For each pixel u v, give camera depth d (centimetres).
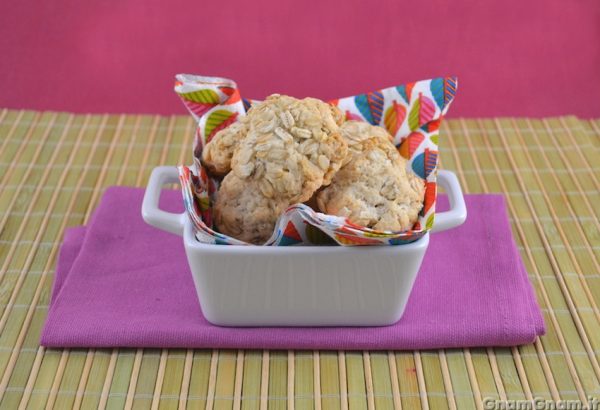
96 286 51
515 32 108
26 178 62
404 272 46
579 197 61
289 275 46
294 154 45
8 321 50
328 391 46
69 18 109
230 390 46
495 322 48
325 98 96
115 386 46
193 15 110
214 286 47
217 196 49
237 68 101
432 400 45
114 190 59
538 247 56
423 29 108
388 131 53
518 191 61
